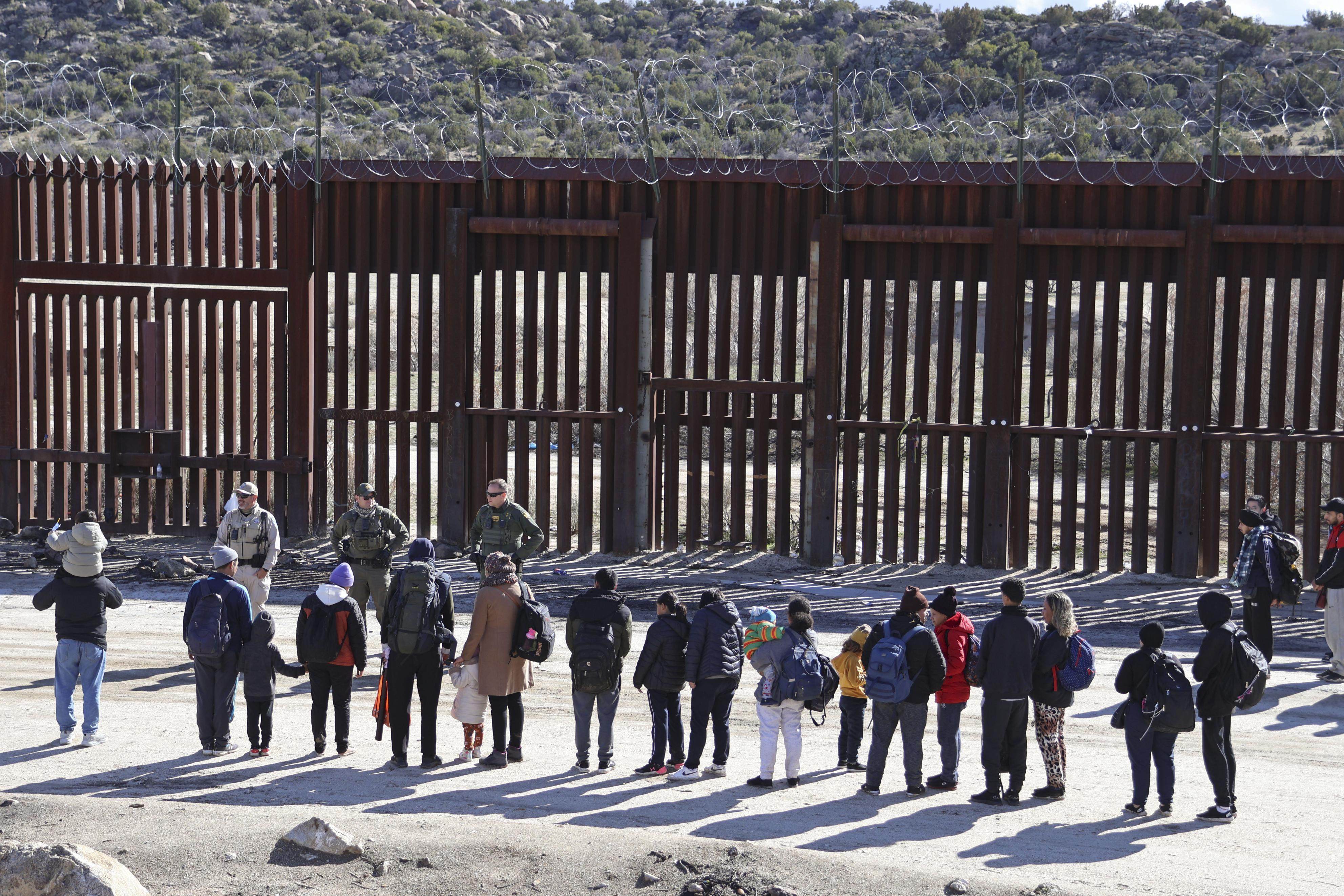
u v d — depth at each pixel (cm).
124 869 1168
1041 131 5338
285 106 10669
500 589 1734
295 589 2902
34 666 2253
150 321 3466
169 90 10844
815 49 13400
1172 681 1544
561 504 3384
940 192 3192
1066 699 1616
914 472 3244
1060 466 4894
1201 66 10081
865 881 1281
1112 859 1405
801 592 2969
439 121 7588
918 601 1639
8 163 3447
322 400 3459
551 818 1509
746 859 1316
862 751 1883
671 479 3362
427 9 15550
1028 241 3112
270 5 15138
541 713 2066
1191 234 3033
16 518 3503
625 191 3325
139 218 3531
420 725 1980
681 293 3312
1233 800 1564
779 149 6525
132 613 2669
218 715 1766
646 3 16662
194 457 3466
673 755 1733
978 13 12775
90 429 3516
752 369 3338
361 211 3394
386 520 2258
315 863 1297
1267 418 4306
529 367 3403
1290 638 2619
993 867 1365
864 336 3956
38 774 1662
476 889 1249
